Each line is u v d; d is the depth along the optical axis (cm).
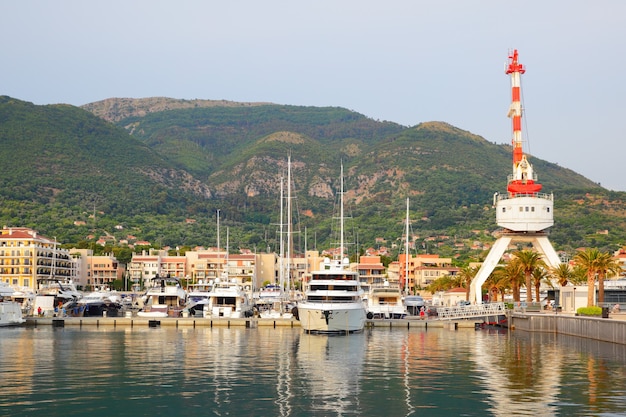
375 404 5291
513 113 14238
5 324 12950
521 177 14125
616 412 4944
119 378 6431
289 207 16450
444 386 6028
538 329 11938
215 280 17225
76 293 16912
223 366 7269
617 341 9238
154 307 14212
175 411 5056
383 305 14600
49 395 5588
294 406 5222
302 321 11538
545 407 5125
